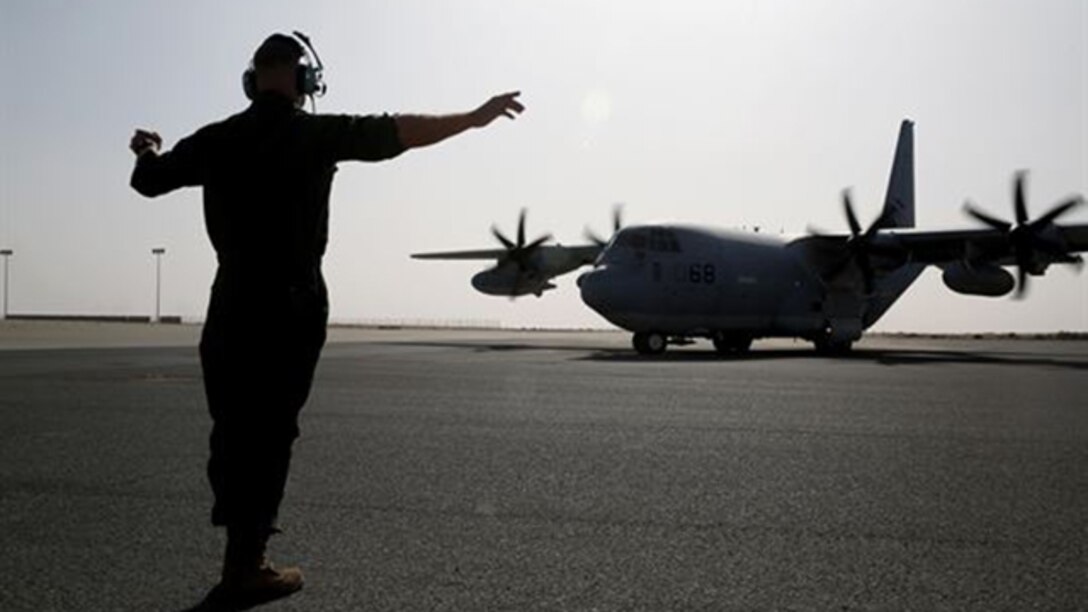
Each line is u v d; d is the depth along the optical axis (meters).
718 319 25.53
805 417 8.97
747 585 3.42
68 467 5.92
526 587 3.39
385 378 14.11
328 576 3.53
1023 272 24.19
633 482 5.52
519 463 6.19
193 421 8.32
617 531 4.28
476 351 26.19
